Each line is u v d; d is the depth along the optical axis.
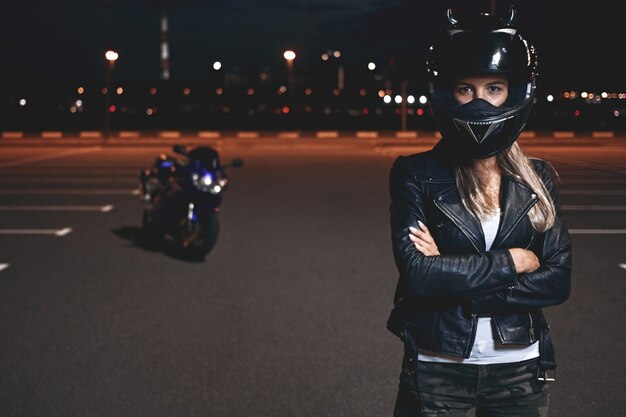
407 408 2.28
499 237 2.14
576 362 4.87
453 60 2.09
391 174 2.29
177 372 4.70
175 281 7.29
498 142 2.07
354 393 4.36
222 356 5.01
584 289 6.88
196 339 5.38
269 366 4.81
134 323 5.80
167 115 89.50
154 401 4.23
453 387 2.19
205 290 6.90
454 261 2.09
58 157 26.94
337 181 17.28
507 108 2.05
